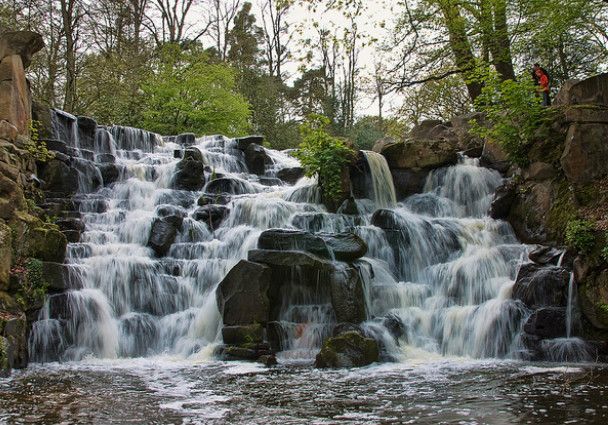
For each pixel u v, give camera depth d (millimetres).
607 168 11812
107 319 10438
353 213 14250
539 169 13289
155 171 16094
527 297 10391
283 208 13617
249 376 8109
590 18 18766
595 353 9500
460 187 15305
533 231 12938
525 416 5730
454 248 13156
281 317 10906
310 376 8094
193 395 6852
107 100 25297
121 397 6727
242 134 27656
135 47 28391
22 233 10016
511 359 9820
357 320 10414
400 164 15891
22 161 12180
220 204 14320
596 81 13117
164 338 10875
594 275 9875
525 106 13703
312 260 10750
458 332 10633
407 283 12086
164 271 11727
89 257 11445
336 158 14453
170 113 26016
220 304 10664
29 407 6242
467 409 6059
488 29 18891
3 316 8742
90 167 14914
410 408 6133
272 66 41812
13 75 12961
